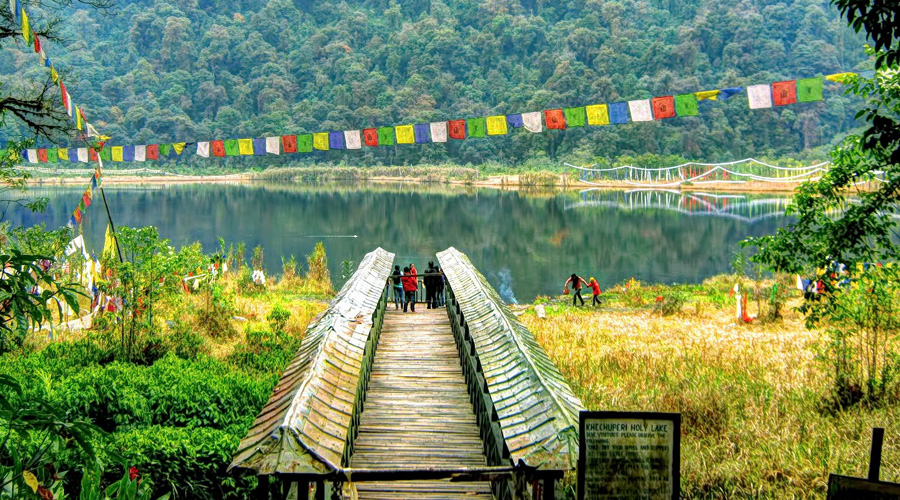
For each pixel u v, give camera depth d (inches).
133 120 4079.7
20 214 2253.9
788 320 831.7
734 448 385.4
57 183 3555.6
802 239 429.4
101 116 4101.9
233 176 4097.0
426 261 1517.0
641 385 507.5
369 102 4402.1
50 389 376.2
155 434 334.6
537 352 348.8
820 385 488.1
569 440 241.8
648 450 221.3
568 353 634.8
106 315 591.8
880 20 263.3
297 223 2175.2
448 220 2247.8
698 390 475.5
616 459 221.0
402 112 4237.2
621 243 1765.5
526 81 4626.0
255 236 1902.1
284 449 231.1
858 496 213.3
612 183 3513.8
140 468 312.2
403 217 2332.7
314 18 5728.3
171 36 4849.9
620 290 1116.5
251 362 575.5
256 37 5049.2
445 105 4554.6
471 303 470.3
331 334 350.9
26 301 207.8
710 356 603.2
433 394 438.6
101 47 4899.1
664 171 3582.7
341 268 1411.2
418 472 229.9
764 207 2536.9
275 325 673.0
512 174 3816.4
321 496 229.3
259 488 236.4
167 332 653.3
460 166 4099.4
